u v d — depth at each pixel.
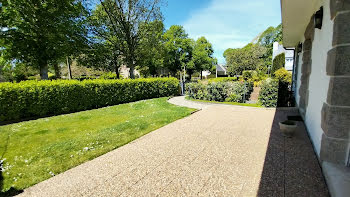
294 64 8.27
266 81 7.06
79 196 1.87
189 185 1.97
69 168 2.50
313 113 3.01
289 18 3.91
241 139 3.31
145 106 7.77
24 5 9.52
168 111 6.21
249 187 1.88
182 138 3.50
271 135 3.46
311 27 3.65
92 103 7.52
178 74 30.89
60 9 11.02
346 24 1.72
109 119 5.54
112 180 2.14
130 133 3.92
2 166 2.58
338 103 1.84
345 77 1.77
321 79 2.50
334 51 1.82
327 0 2.28
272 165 2.30
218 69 39.22
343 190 1.49
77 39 12.76
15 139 3.77
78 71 23.53
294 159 2.43
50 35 10.34
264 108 6.38
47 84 6.13
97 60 16.03
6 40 9.90
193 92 9.76
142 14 14.78
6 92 5.23
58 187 2.06
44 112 6.06
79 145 3.29
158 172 2.27
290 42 6.95
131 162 2.58
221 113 5.71
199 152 2.82
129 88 9.24
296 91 7.02
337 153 1.91
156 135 3.76
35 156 2.89
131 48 15.73
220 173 2.18
